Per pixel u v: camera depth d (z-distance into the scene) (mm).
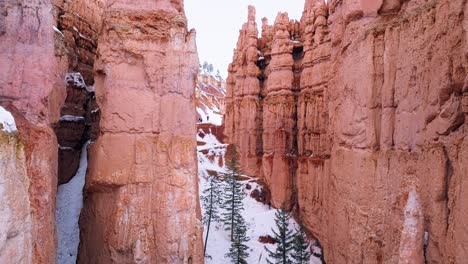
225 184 41062
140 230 17375
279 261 29172
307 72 39438
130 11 18016
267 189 44000
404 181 15438
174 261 17578
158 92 18234
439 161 12930
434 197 13156
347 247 20125
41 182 11922
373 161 17672
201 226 19250
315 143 36281
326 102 34000
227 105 55688
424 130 14320
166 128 18172
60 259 19891
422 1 15094
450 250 12023
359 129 19125
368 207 17766
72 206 22297
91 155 18938
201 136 62750
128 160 17609
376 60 17859
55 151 14289
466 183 11070
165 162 18000
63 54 16094
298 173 38500
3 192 8242
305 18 44062
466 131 11719
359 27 19578
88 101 27797
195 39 19375
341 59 22906
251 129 47875
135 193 17531
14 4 12297
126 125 17734
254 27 49719
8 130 8867
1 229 8086
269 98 44500
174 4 19344
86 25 30125
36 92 12469
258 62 50562
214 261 32656
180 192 18031
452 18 12398
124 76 17859
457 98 12250
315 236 33562
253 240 36031
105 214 18000
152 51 18125
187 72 18844
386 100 17203
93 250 18484
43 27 12875
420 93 14695
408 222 14141
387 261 15992
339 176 22578
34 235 11227
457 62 12062
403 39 16297
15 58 12141
